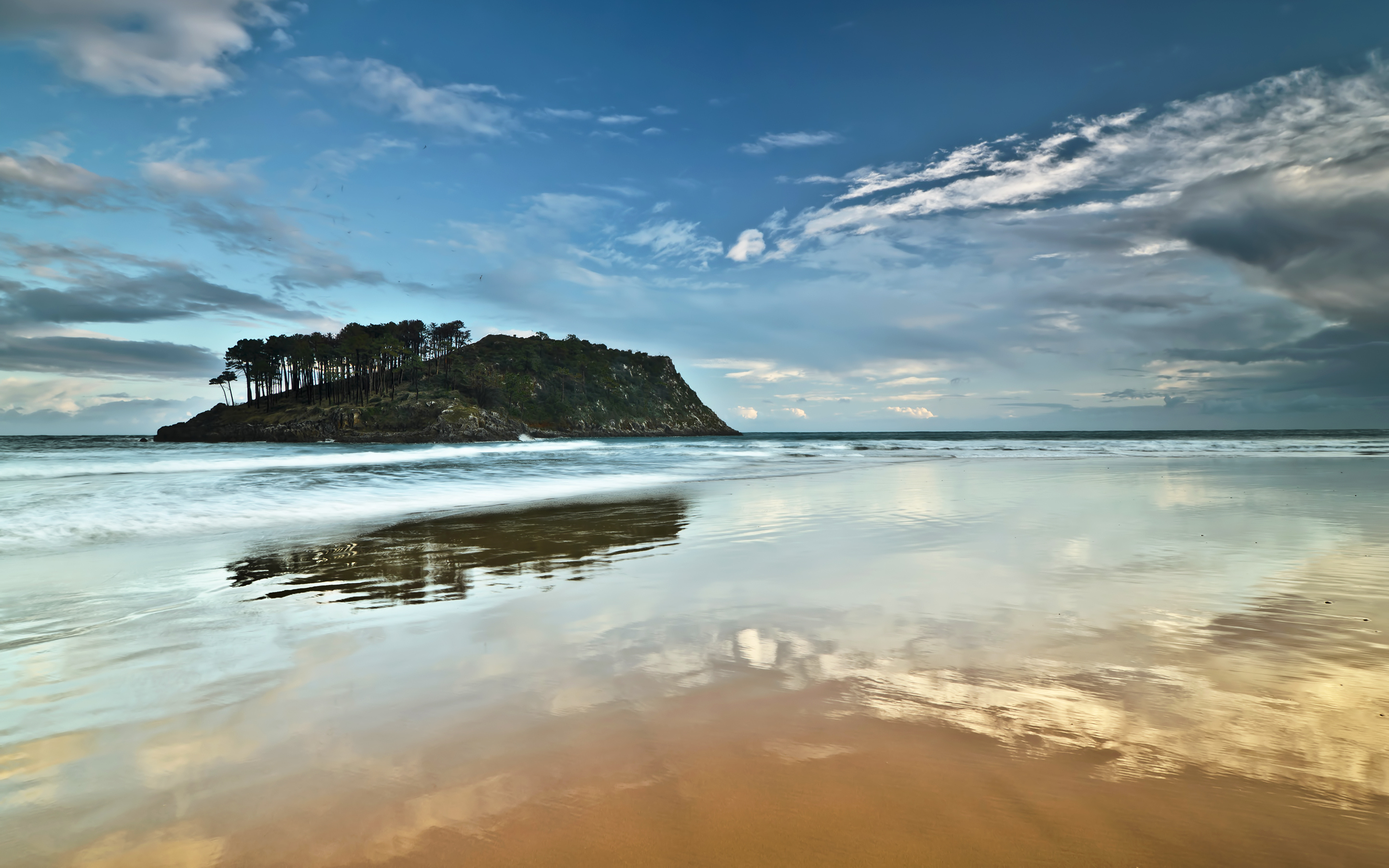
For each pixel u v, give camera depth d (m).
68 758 2.61
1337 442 44.69
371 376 132.75
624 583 5.65
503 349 181.25
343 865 1.93
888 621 4.39
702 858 1.93
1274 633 4.06
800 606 4.82
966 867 1.88
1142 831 2.04
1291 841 1.99
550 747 2.63
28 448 38.75
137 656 3.83
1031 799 2.23
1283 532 7.98
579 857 1.94
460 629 4.32
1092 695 3.12
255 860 1.95
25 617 4.67
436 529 8.81
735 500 12.16
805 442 56.69
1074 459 27.64
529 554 7.09
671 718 2.90
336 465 21.41
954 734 2.72
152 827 2.13
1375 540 7.40
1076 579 5.58
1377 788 2.28
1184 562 6.28
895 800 2.23
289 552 7.25
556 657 3.75
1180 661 3.57
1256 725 2.78
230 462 21.78
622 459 26.30
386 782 2.38
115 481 14.45
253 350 126.69
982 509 10.51
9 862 1.95
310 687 3.33
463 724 2.86
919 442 53.41
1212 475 17.14
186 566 6.50
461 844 2.01
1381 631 4.11
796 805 2.21
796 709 2.98
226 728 2.86
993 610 4.65
